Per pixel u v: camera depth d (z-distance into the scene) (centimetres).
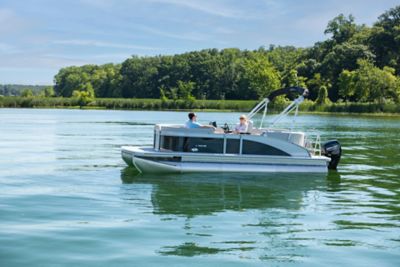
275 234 1037
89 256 877
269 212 1241
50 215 1162
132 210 1229
